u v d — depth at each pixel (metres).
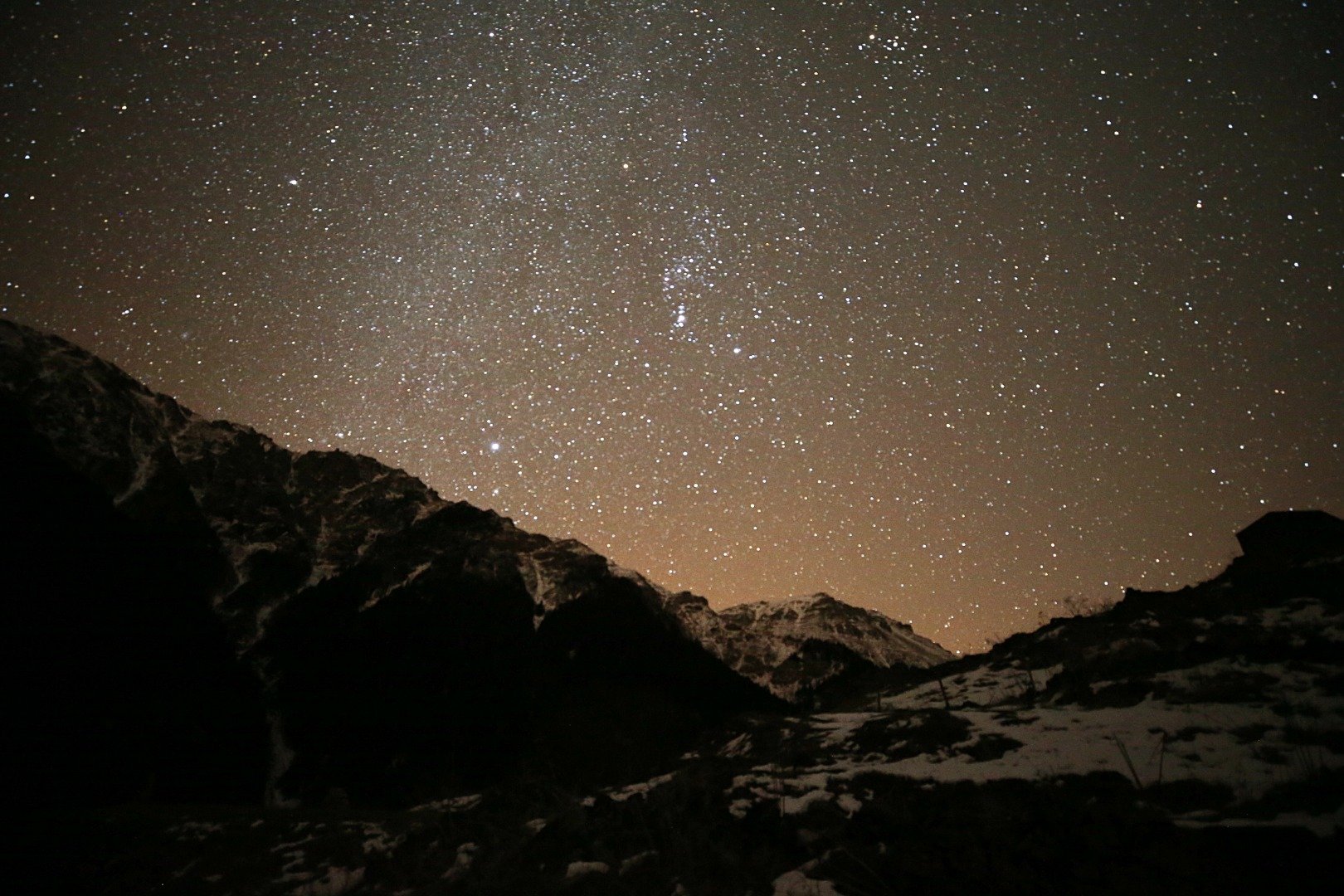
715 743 9.64
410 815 8.44
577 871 4.52
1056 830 3.74
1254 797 3.81
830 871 3.97
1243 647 7.55
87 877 7.79
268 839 8.09
